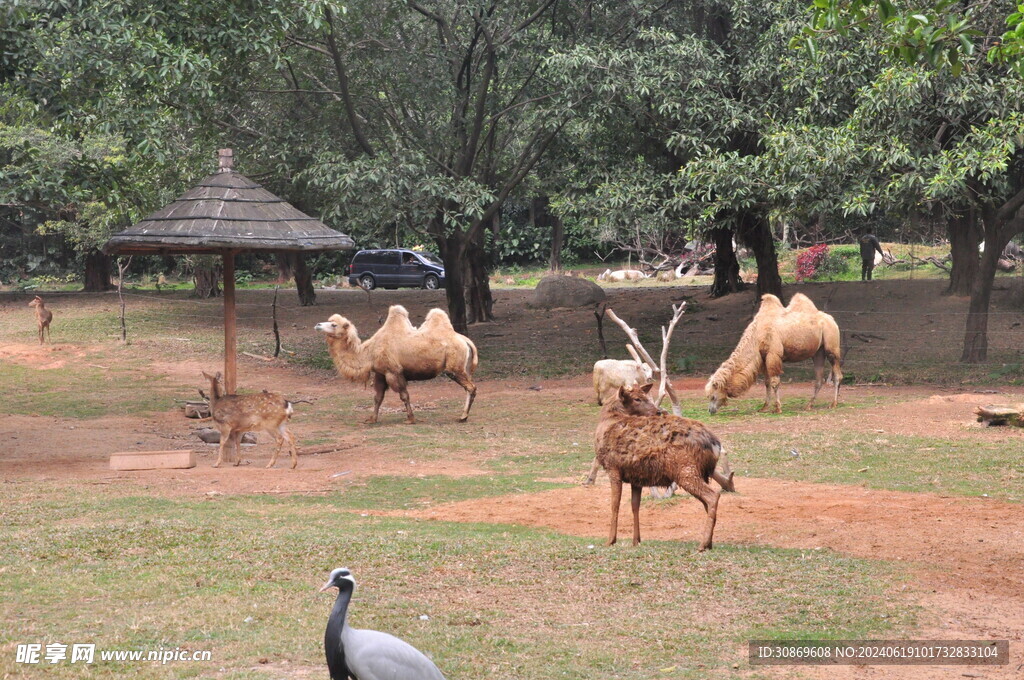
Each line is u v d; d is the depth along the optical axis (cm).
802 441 1691
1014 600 829
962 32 1049
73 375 2880
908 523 1122
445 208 3070
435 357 2097
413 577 912
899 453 1581
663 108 2609
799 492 1315
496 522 1180
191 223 1702
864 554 991
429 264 5775
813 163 2277
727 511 1202
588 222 3097
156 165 2833
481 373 2892
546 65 2919
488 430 1992
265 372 3000
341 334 2116
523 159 3197
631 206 2770
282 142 3028
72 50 1886
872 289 3734
